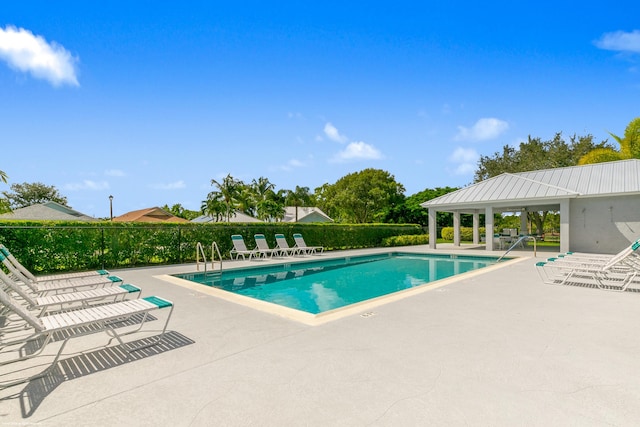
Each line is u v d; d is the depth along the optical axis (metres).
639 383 3.25
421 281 11.54
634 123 25.00
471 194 20.78
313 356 3.95
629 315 5.62
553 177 19.98
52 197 62.59
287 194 58.50
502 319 5.40
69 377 3.51
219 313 5.91
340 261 16.77
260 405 2.91
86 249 12.26
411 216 40.53
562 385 3.21
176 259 14.43
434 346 4.23
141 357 4.01
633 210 15.87
